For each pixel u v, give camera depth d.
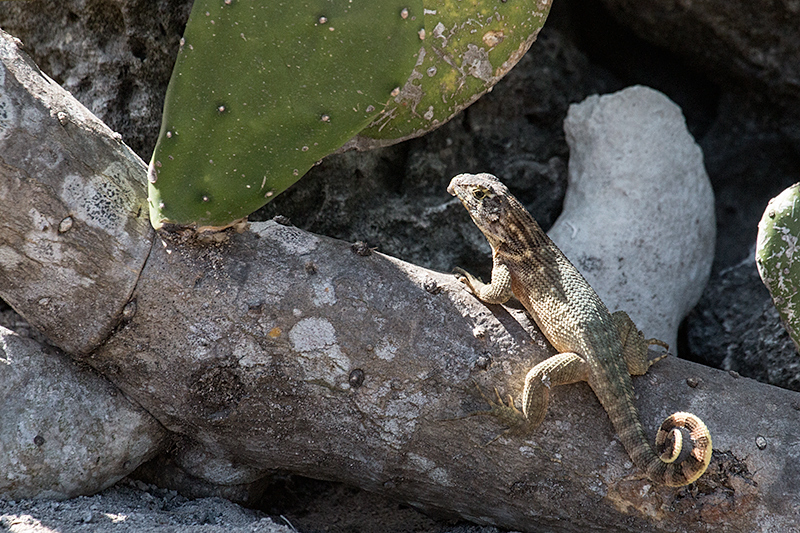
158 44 9.86
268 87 6.46
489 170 11.66
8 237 6.95
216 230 7.25
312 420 7.70
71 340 7.52
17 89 7.00
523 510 7.78
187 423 7.95
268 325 7.43
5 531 6.84
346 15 6.19
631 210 10.80
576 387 7.68
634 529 7.49
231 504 8.43
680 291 11.12
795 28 11.25
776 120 12.34
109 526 7.18
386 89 6.46
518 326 7.95
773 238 7.69
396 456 7.77
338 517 9.43
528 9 7.86
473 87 8.02
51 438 7.46
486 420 7.52
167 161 6.78
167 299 7.37
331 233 10.62
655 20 11.95
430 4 7.40
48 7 9.91
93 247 7.15
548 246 8.30
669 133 11.19
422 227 10.88
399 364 7.49
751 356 10.56
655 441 7.32
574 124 11.57
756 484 7.18
